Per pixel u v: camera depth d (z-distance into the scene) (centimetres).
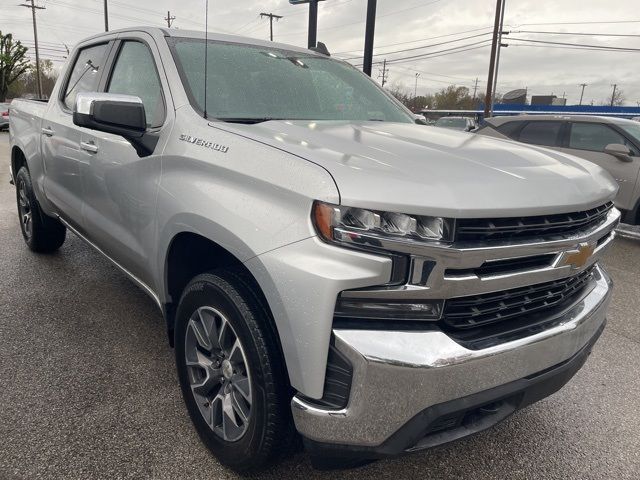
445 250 166
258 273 184
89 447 235
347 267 166
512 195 182
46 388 279
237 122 248
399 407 170
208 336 222
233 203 199
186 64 273
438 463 240
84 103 237
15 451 229
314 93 306
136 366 305
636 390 314
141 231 267
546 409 290
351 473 229
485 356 177
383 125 276
